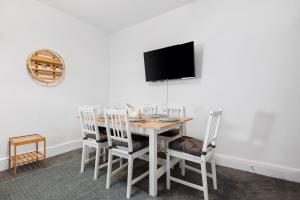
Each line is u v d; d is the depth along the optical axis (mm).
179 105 2758
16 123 2514
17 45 2506
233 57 2426
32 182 1995
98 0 2738
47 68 2855
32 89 2689
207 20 2652
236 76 2410
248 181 2043
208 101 2672
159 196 1742
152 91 3355
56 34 3000
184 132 2576
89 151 2850
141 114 2711
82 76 3467
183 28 2920
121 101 3881
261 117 2238
